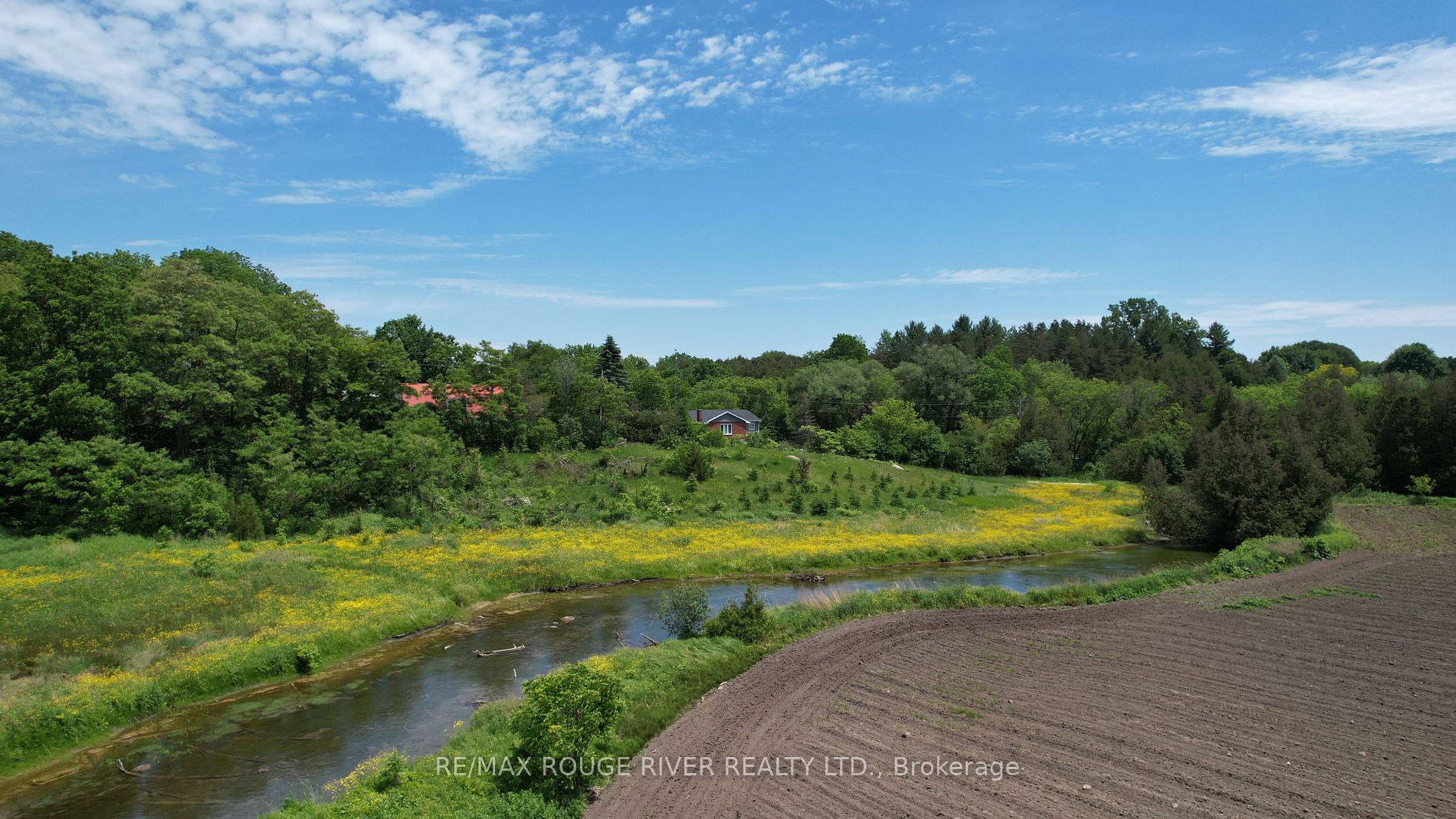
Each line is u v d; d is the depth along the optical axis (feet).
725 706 56.08
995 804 40.75
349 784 48.24
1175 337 508.53
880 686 60.08
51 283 135.85
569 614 95.30
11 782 51.78
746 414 323.16
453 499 156.87
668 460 192.44
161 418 141.08
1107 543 150.30
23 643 69.10
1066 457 266.77
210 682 67.46
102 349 136.67
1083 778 43.80
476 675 72.43
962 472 256.52
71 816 47.21
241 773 52.47
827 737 50.16
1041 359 506.89
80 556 104.27
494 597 102.83
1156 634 74.79
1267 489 134.00
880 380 327.47
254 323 169.68
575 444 211.61
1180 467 224.53
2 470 117.50
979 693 58.39
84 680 63.72
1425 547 122.31
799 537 141.28
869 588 109.81
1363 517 151.43
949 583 114.42
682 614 79.97
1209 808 40.01
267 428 155.02
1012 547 140.56
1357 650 68.13
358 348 185.26
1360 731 50.21
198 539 121.39
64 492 118.01
